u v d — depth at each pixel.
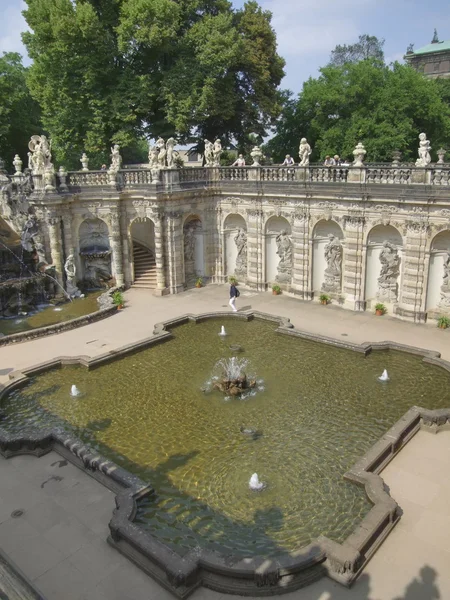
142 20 45.72
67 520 16.77
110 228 42.69
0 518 16.88
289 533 16.11
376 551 15.23
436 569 14.52
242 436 21.70
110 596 13.83
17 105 66.38
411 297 34.50
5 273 39.59
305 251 39.31
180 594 13.73
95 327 35.00
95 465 19.06
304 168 37.56
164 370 28.36
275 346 31.48
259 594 13.84
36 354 30.47
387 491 17.92
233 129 59.16
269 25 56.28
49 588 14.07
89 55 47.41
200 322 35.97
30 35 51.28
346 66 60.41
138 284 44.78
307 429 22.14
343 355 29.83
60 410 24.34
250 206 42.00
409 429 21.42
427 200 31.69
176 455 20.50
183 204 42.44
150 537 15.15
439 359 28.16
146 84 48.50
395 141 53.19
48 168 40.06
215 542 15.83
